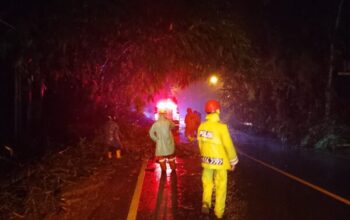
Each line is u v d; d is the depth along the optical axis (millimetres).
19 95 12055
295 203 7695
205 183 6867
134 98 15047
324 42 19312
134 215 6922
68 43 11336
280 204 7629
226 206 7496
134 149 15062
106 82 15508
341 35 18766
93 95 16031
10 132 11945
